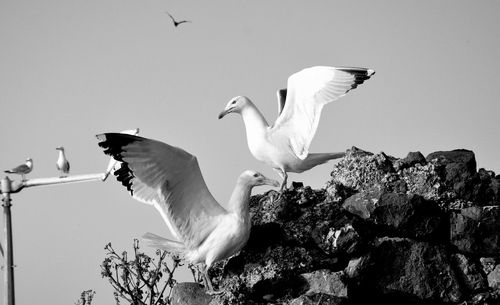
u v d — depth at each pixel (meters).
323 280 14.41
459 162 16.20
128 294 17.67
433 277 14.84
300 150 16.05
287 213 14.98
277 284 14.50
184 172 13.86
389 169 16.05
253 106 16.41
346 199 15.40
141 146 13.59
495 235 15.28
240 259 14.80
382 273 14.84
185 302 14.48
